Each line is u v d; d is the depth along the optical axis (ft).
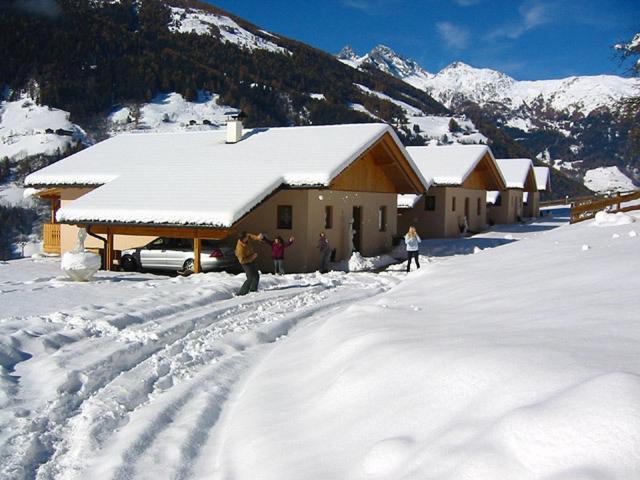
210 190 64.59
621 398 10.40
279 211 67.97
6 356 24.39
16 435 16.99
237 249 46.24
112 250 66.39
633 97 94.99
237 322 34.60
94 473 14.93
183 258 65.26
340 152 69.67
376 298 38.99
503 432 10.99
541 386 12.62
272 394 19.95
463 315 24.26
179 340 29.68
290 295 45.98
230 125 83.15
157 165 77.66
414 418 13.83
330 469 13.04
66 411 19.35
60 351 25.89
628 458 9.23
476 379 14.15
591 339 15.87
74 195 83.61
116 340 28.48
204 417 19.01
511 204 147.13
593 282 26.17
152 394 21.62
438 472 10.84
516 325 19.85
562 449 9.94
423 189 86.69
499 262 43.32
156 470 15.20
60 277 53.78
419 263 71.15
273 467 14.02
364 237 79.30
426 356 16.71
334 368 19.99
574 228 63.05
